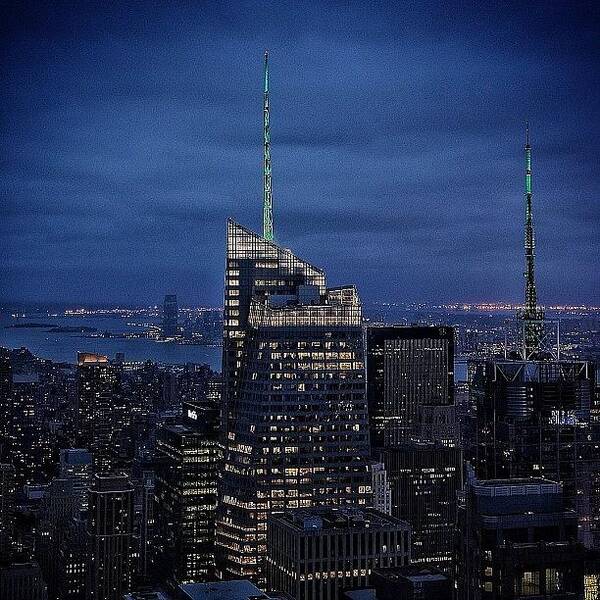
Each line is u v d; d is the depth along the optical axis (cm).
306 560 18012
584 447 18125
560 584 13525
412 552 18425
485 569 13688
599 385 18412
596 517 14638
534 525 13850
